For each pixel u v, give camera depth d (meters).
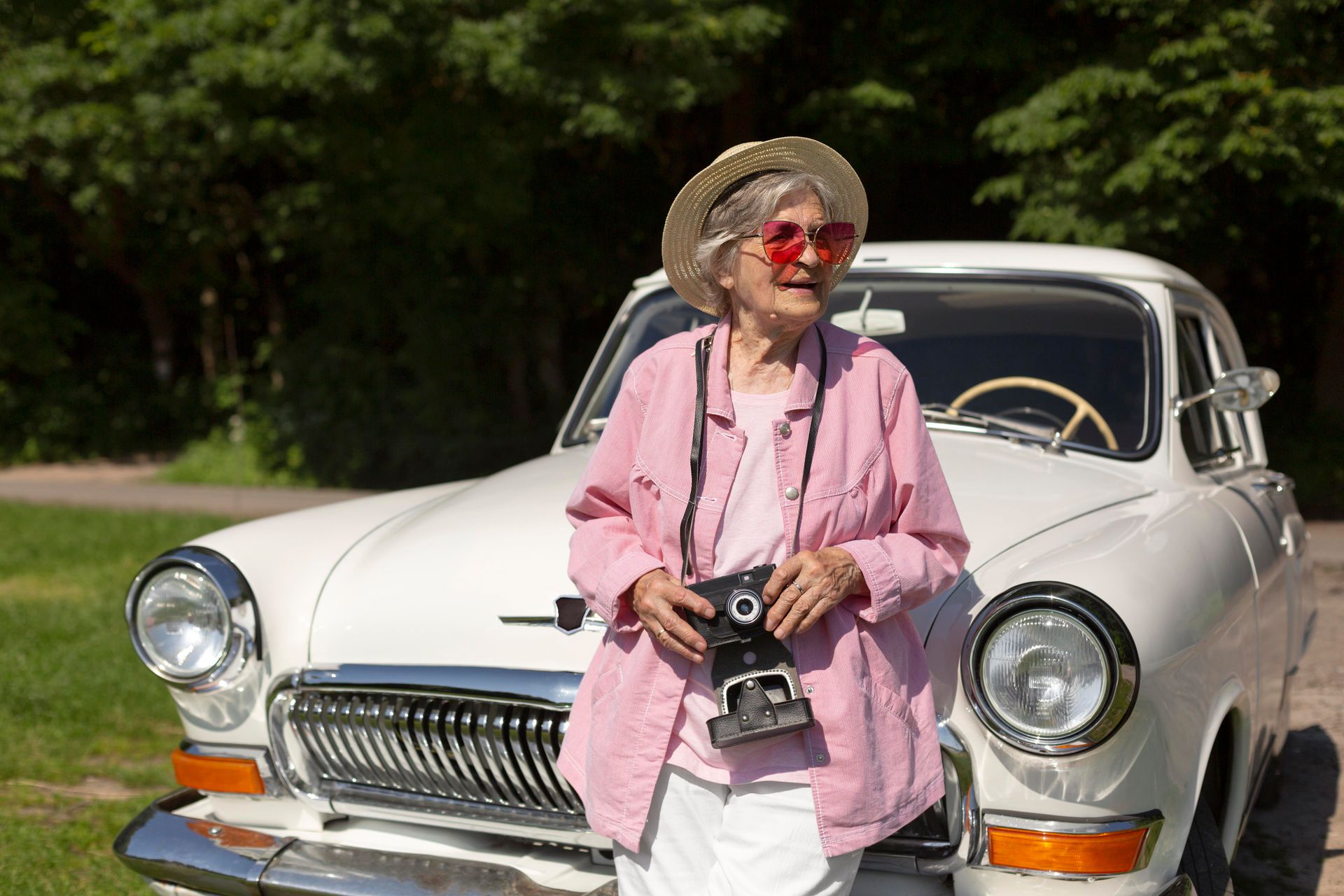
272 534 2.93
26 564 9.06
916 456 2.00
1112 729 2.05
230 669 2.70
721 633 1.89
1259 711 3.14
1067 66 10.88
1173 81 9.82
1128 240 10.62
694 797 1.99
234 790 2.74
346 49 10.74
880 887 2.24
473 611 2.53
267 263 18.72
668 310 3.81
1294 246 14.08
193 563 2.75
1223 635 2.57
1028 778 2.14
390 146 11.86
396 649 2.56
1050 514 2.63
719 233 2.00
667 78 10.41
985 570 2.34
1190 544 2.60
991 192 10.91
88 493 14.39
